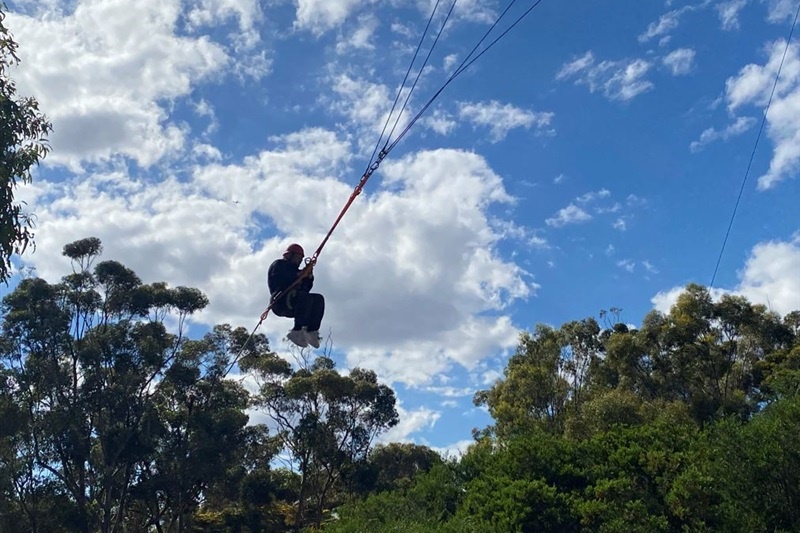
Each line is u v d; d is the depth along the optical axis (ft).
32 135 40.09
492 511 78.07
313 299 33.19
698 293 160.45
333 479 176.45
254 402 168.86
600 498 77.92
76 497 144.46
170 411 156.35
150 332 151.94
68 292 148.66
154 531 180.14
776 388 81.92
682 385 155.94
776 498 69.41
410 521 80.69
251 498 168.86
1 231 36.76
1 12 40.65
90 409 146.10
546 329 176.55
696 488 71.92
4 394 136.46
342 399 171.32
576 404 160.76
